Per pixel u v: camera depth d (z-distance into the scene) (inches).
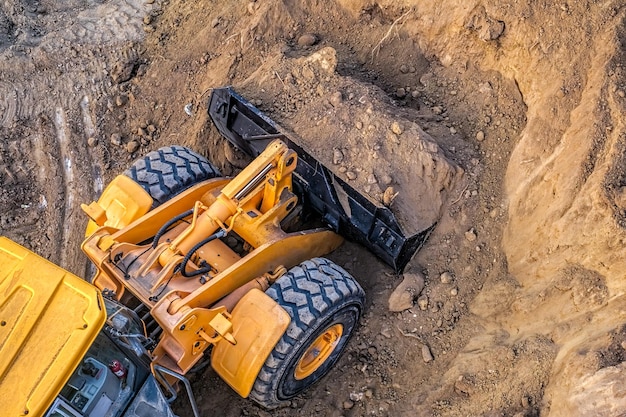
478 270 215.9
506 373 192.4
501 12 228.4
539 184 208.1
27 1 347.3
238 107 242.5
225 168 269.6
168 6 335.9
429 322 214.4
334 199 222.7
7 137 296.7
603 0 215.6
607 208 181.9
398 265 220.7
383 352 216.7
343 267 235.6
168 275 185.5
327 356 210.4
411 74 259.3
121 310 175.5
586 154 194.5
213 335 180.7
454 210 224.4
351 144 232.2
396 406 205.3
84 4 349.1
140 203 210.2
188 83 296.7
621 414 156.3
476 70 244.5
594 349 173.2
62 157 290.5
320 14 281.3
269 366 183.5
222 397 217.2
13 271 155.6
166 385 177.8
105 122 299.3
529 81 225.8
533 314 197.6
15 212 278.5
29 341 145.3
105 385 158.7
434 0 246.7
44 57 316.8
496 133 231.3
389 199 216.7
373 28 271.7
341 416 207.5
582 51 212.1
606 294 182.9
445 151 230.1
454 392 198.7
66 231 270.1
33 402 136.9
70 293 152.9
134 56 316.5
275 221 210.8
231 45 290.5
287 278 192.7
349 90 244.2
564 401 172.1
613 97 198.2
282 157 195.2
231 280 188.5
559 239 195.0
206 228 192.1
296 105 247.1
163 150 236.2
